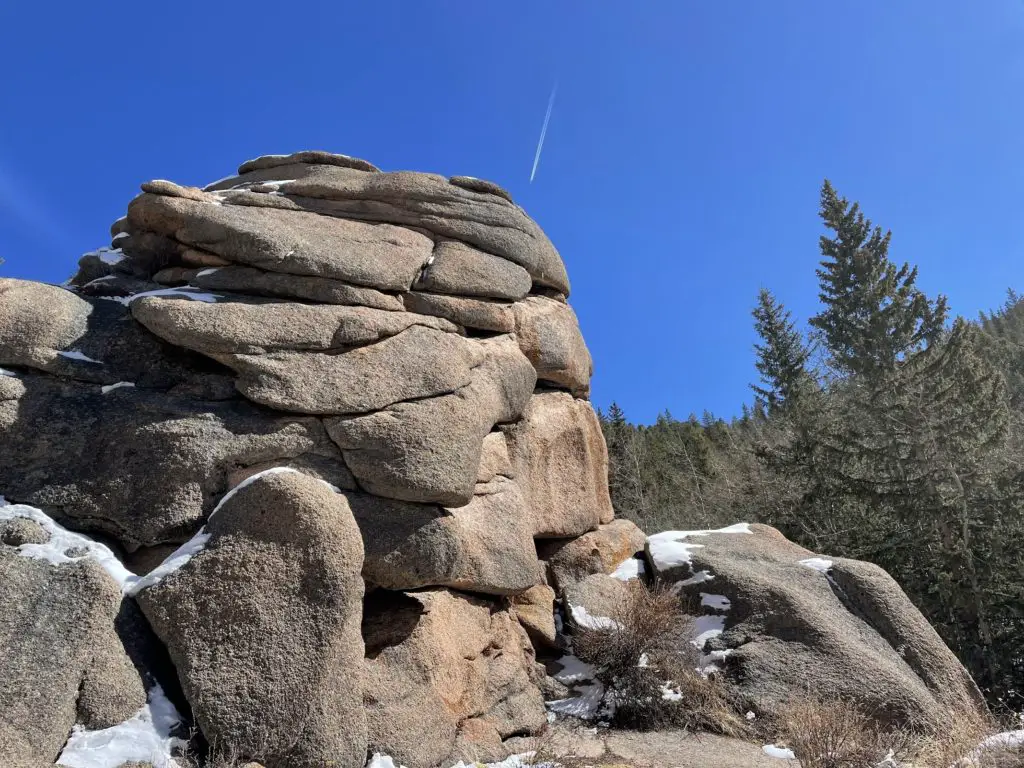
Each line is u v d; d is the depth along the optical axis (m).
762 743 6.96
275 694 4.58
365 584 6.25
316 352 6.75
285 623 4.75
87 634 4.46
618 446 25.70
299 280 7.25
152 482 5.68
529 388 8.78
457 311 8.38
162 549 5.56
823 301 25.84
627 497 23.61
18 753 3.83
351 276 7.44
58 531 5.21
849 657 7.73
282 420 6.29
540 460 9.39
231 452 5.94
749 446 24.38
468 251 9.07
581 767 5.98
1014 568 13.61
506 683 7.02
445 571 6.43
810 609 8.34
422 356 7.26
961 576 13.70
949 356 17.41
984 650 12.80
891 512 16.41
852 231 25.52
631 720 7.34
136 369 6.38
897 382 17.88
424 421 6.71
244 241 7.18
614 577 9.57
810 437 19.52
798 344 33.12
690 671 7.86
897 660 8.10
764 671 7.83
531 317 9.62
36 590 4.59
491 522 7.51
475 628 7.01
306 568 4.90
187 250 7.52
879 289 23.11
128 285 7.48
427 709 5.79
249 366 6.31
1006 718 8.07
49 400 5.93
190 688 4.49
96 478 5.62
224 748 4.38
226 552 4.86
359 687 4.96
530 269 9.89
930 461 16.09
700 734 7.11
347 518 5.16
